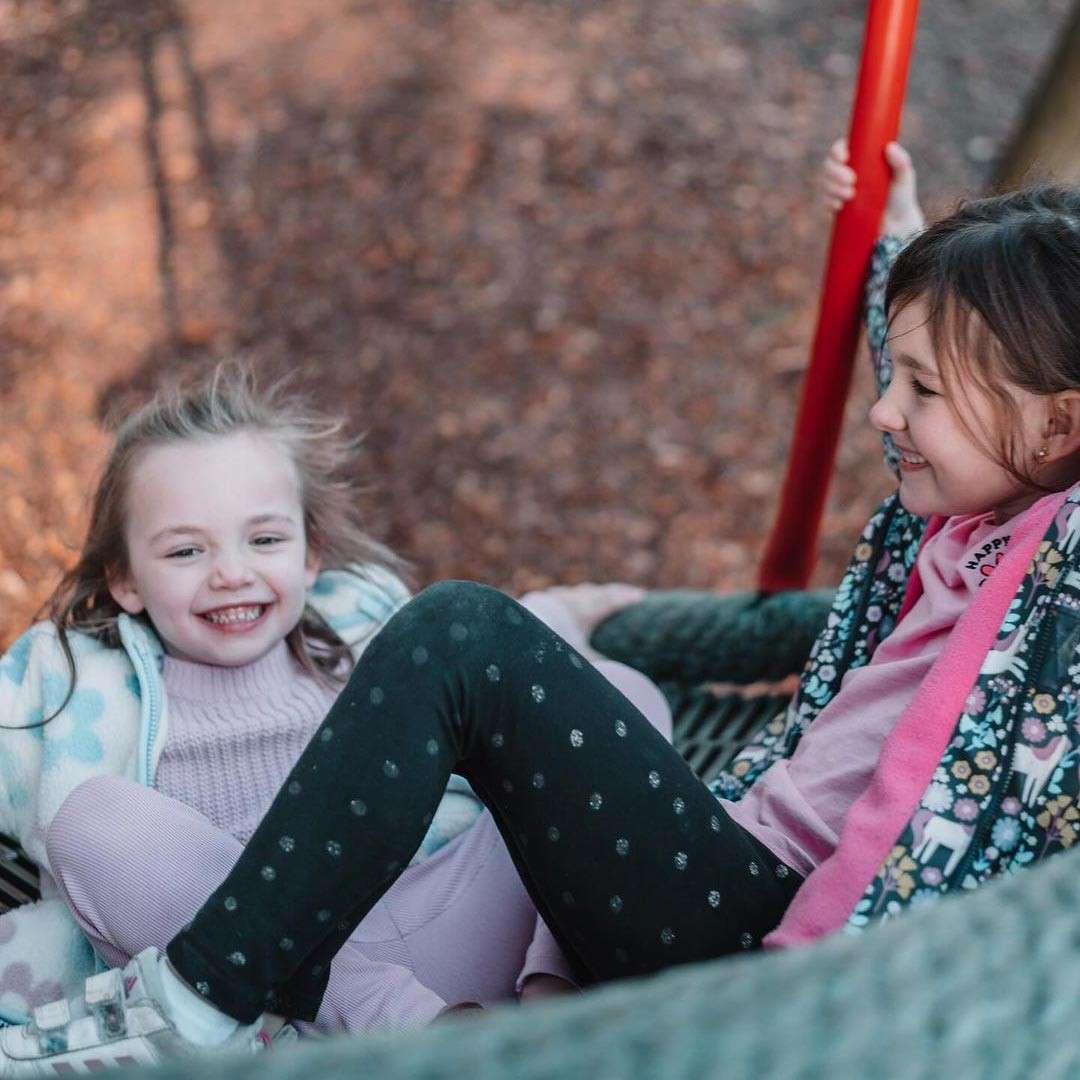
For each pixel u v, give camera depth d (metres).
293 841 1.00
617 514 3.02
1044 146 2.24
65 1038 1.04
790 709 1.38
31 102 4.26
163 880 1.18
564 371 3.34
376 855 1.01
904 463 1.19
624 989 0.60
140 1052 1.02
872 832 1.01
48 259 3.68
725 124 4.08
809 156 3.98
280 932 1.01
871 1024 0.62
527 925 1.32
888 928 0.67
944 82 4.35
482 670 1.03
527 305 3.50
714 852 1.08
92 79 4.32
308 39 4.44
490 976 1.30
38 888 1.45
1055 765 0.98
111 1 4.65
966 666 1.03
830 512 3.00
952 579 1.20
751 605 1.83
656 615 1.84
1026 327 1.08
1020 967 0.68
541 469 3.11
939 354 1.11
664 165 3.93
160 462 1.42
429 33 4.46
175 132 4.09
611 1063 0.57
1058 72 2.23
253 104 4.18
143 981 1.03
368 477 3.08
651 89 4.22
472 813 1.47
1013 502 1.17
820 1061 0.61
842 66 4.39
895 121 1.51
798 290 3.55
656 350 3.39
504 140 4.00
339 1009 1.17
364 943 1.29
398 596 1.66
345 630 1.60
